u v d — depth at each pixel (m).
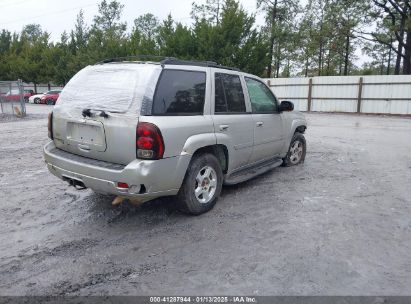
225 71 4.80
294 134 6.86
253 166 5.57
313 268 3.12
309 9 38.09
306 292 2.78
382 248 3.50
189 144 3.90
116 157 3.73
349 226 4.02
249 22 30.95
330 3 31.19
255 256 3.33
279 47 39.16
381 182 5.87
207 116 4.29
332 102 23.38
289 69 47.41
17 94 18.81
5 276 3.02
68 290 2.82
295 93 24.92
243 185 5.65
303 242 3.62
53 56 46.66
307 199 4.97
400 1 27.83
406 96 20.50
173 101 3.87
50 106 31.36
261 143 5.44
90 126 3.88
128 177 3.49
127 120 3.59
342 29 30.31
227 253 3.40
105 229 3.97
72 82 4.29
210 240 3.68
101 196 5.07
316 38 32.31
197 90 4.22
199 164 4.15
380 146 9.55
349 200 4.94
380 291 2.79
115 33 48.28
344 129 13.62
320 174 6.37
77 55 43.97
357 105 22.34
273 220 4.20
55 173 4.27
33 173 6.47
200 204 4.30
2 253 3.43
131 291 2.80
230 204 4.75
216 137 4.33
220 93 4.59
